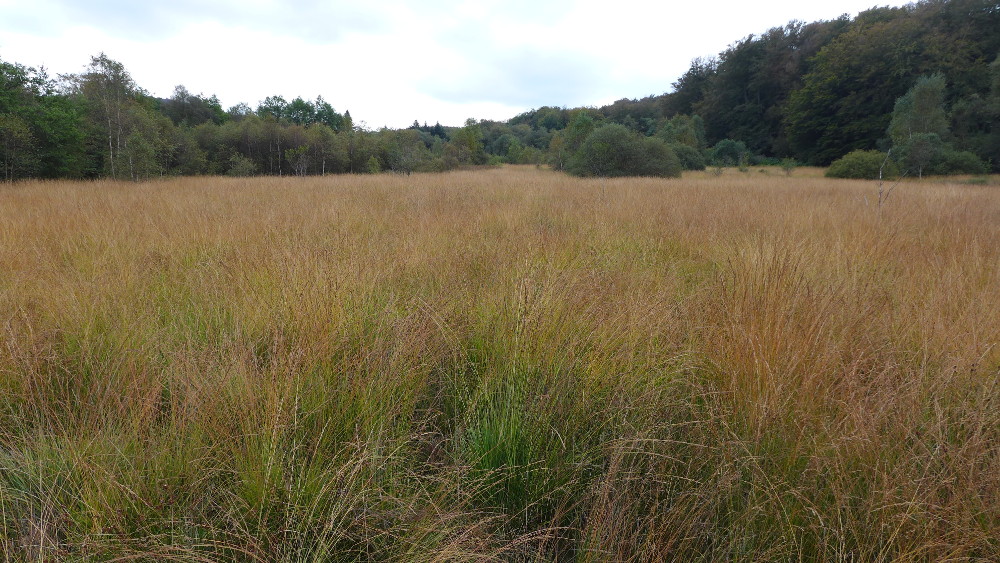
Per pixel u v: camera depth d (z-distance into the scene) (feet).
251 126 123.65
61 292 10.63
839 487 5.59
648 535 5.17
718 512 5.73
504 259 14.03
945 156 99.76
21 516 5.35
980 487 5.20
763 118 225.15
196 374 7.07
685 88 276.62
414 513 5.38
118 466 5.70
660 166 98.32
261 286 11.36
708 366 8.27
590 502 6.00
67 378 7.68
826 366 7.38
